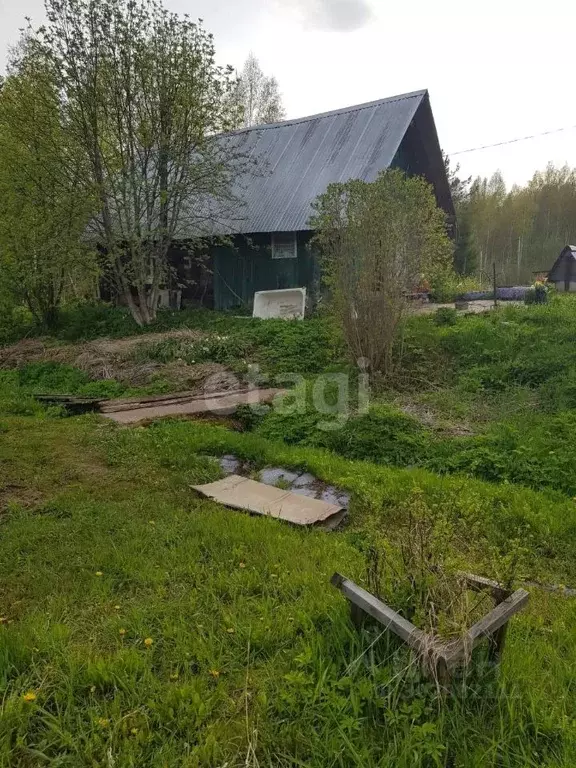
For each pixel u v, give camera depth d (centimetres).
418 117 1531
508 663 240
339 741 200
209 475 504
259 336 1054
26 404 783
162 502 436
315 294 1328
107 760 191
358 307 841
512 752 202
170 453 549
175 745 201
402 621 229
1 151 1254
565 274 2134
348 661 243
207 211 1438
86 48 1153
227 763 193
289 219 1338
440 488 472
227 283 1491
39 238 1207
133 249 1263
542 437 581
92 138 1209
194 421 694
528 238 4725
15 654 240
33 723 210
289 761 196
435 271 929
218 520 400
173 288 1596
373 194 820
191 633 263
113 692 226
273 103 3070
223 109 1254
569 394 695
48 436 611
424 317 1037
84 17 1124
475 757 194
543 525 411
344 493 474
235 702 222
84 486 468
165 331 1225
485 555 376
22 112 1215
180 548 353
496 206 4819
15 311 1487
